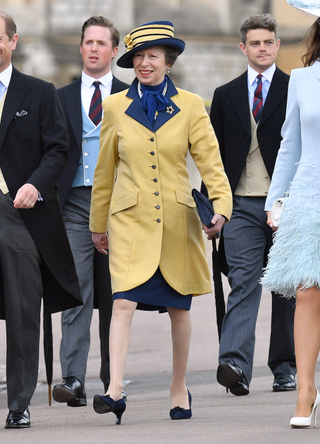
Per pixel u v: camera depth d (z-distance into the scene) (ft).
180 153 57.93
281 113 75.25
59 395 70.13
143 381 85.76
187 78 363.97
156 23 57.47
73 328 72.28
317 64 52.21
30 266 58.03
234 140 75.87
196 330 119.24
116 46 77.36
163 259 57.21
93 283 74.54
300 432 49.32
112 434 52.06
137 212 57.47
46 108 58.65
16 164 57.93
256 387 77.20
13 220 57.77
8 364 58.03
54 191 58.75
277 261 51.80
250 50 75.92
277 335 75.15
